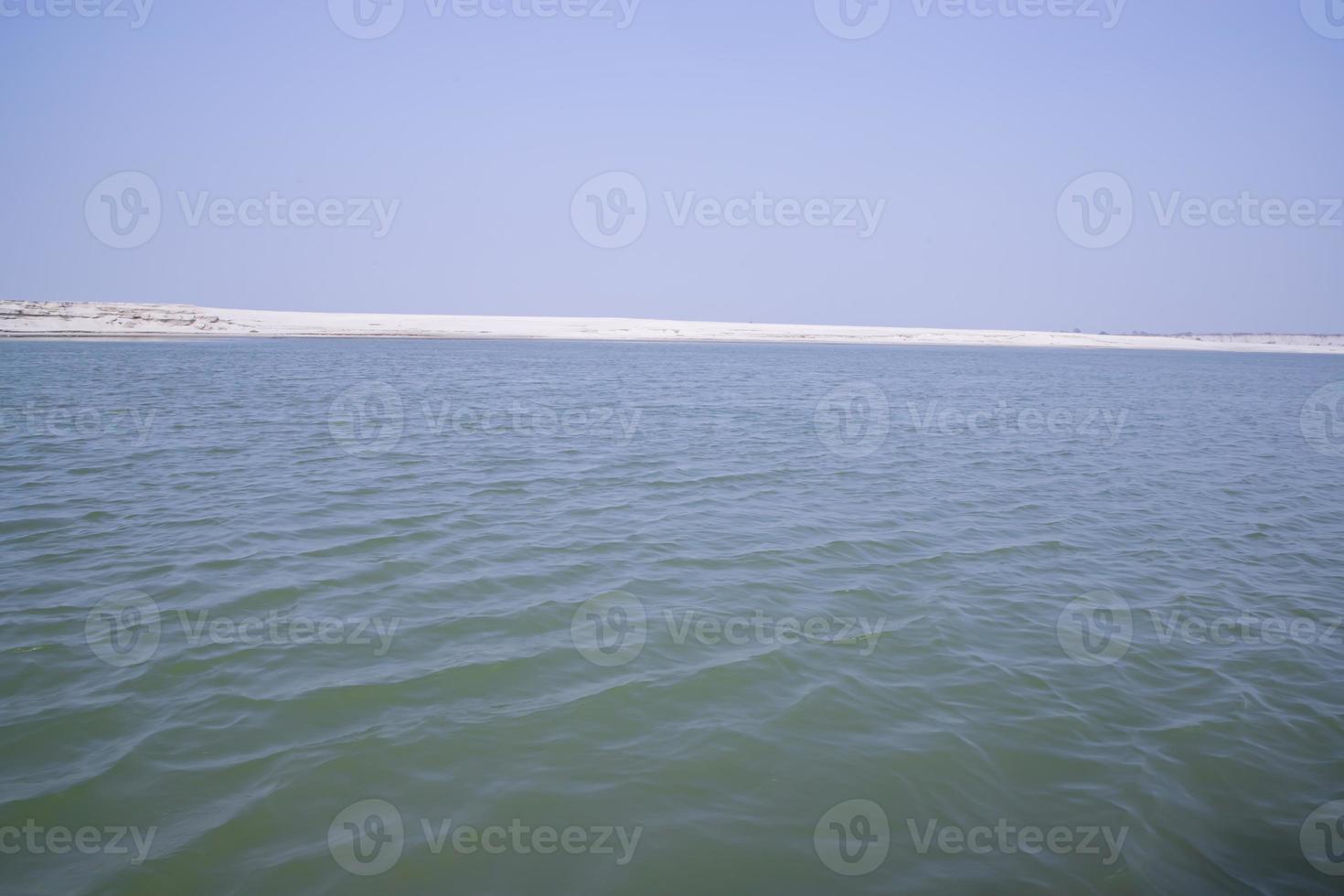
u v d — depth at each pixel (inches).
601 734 234.2
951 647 301.4
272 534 420.2
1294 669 290.0
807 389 1512.1
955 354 3752.5
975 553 422.9
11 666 263.6
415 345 3225.9
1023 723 247.3
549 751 224.8
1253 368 3171.8
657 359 2504.9
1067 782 217.6
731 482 591.5
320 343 3058.6
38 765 209.6
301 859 178.2
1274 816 205.2
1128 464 733.3
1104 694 267.6
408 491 531.5
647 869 179.0
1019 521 495.5
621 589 353.4
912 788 212.7
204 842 182.4
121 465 598.9
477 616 318.7
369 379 1505.9
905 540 442.9
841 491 569.3
